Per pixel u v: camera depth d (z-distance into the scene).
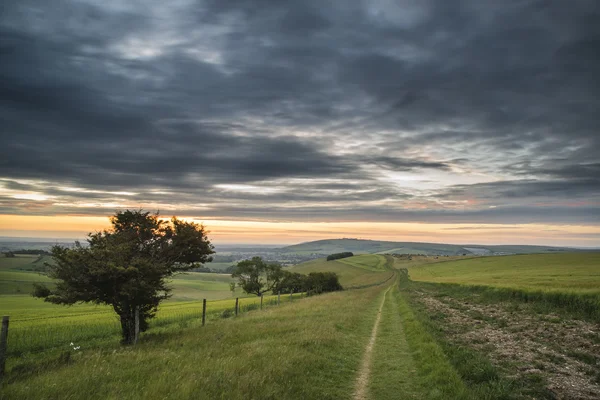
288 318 21.95
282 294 75.00
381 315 26.42
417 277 87.81
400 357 13.01
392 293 53.38
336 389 9.32
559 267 76.94
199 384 8.23
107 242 16.19
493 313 24.25
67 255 14.74
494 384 9.02
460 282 51.41
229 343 14.06
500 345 14.51
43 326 22.86
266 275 70.19
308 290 75.88
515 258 125.31
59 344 17.77
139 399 7.45
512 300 29.69
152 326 24.06
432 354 12.07
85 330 21.08
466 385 8.95
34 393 7.83
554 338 15.68
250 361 10.62
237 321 21.56
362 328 19.67
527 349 13.76
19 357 14.99
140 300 15.74
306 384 9.02
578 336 15.70
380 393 9.16
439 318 22.80
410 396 8.93
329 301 35.69
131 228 18.14
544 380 9.87
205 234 19.69
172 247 18.23
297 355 11.48
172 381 8.50
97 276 14.78
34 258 152.88
